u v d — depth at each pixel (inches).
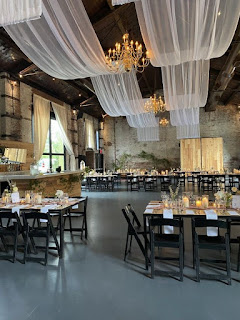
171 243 124.6
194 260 136.4
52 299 108.7
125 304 103.7
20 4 105.3
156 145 717.3
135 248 169.3
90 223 235.9
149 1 125.7
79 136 598.9
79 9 145.9
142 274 131.0
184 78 264.8
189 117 469.4
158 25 138.3
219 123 673.6
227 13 129.7
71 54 166.1
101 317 95.7
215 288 115.1
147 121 513.3
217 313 96.4
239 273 129.6
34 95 420.2
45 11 133.7
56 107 483.8
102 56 188.2
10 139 358.9
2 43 308.3
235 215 135.4
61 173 276.2
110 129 746.8
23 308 102.3
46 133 447.5
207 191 450.0
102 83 304.8
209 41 144.3
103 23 299.0
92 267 140.5
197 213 141.2
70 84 458.6
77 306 103.1
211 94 541.3
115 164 740.0
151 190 474.9
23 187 247.1
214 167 636.7
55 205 171.5
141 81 563.8
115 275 130.2
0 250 171.3
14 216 150.5
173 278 125.6
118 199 371.9
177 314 96.3
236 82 518.9
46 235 147.6
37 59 172.9
